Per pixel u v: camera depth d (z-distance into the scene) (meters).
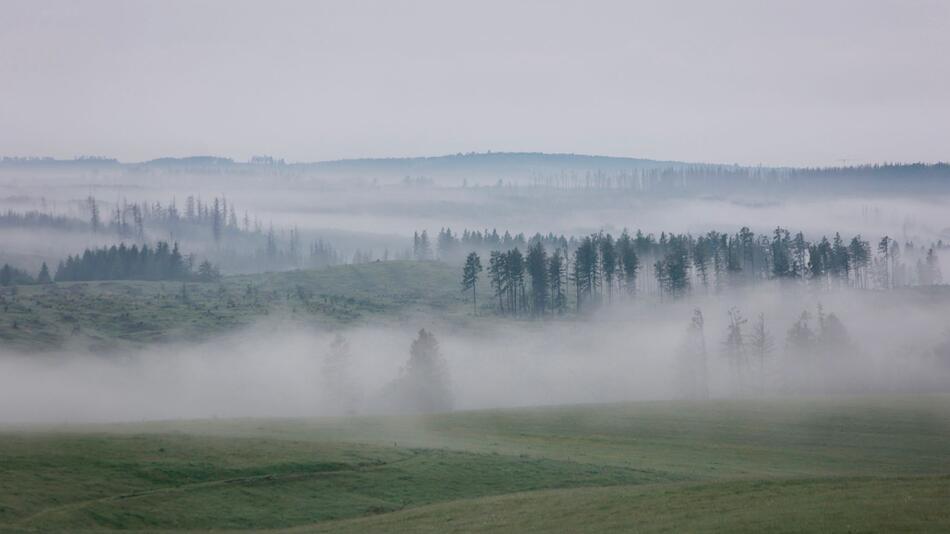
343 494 86.19
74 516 74.31
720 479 82.56
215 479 87.19
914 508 59.28
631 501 72.62
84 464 86.81
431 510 77.50
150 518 76.69
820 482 74.06
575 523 66.69
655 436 126.25
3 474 81.44
